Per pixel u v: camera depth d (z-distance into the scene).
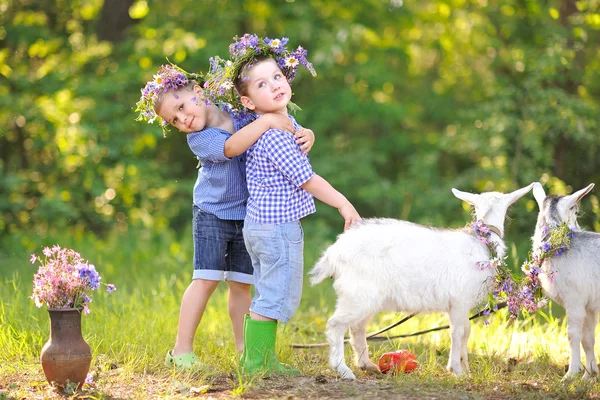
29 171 16.62
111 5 17.91
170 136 20.22
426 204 17.89
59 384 5.89
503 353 7.72
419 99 22.17
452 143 16.78
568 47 16.09
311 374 6.62
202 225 6.85
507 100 15.43
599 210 12.77
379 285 6.15
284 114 6.45
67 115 16.16
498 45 17.80
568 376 6.29
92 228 16.66
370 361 6.72
